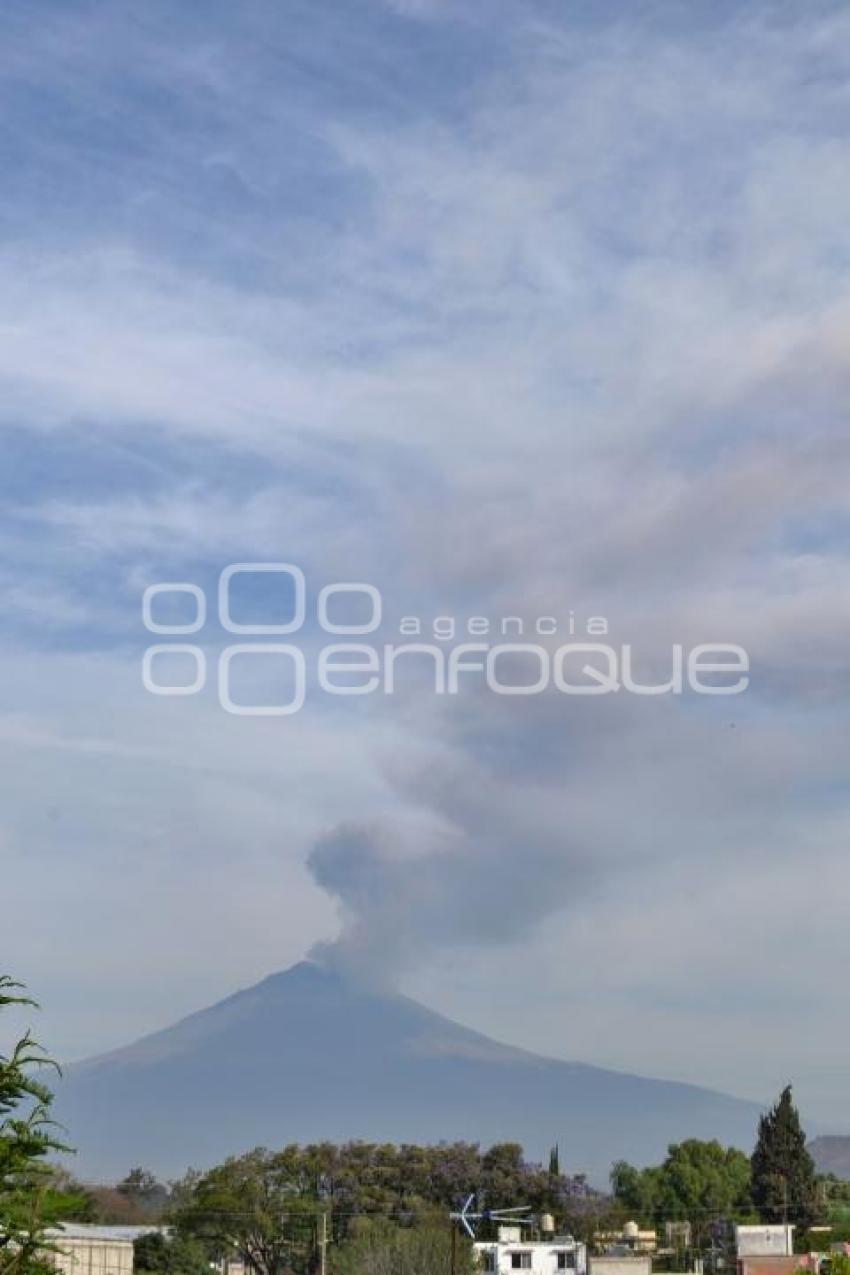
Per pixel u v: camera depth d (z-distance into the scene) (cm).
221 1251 12488
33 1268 1530
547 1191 13800
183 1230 12412
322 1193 13288
